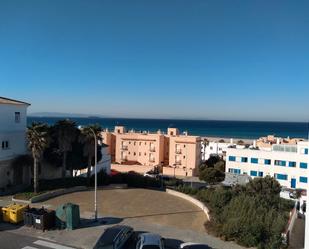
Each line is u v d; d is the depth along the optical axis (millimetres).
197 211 34406
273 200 38844
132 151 103625
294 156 69562
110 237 22516
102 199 38312
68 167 47812
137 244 22234
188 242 23969
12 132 42125
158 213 33156
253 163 73625
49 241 24234
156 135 99875
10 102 42531
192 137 94500
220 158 93750
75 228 27172
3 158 40375
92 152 44219
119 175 48688
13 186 41531
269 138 108625
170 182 56562
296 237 27281
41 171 47188
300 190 63562
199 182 76312
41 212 27219
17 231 26078
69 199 37469
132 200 38469
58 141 44094
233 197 34406
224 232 25906
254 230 24766
